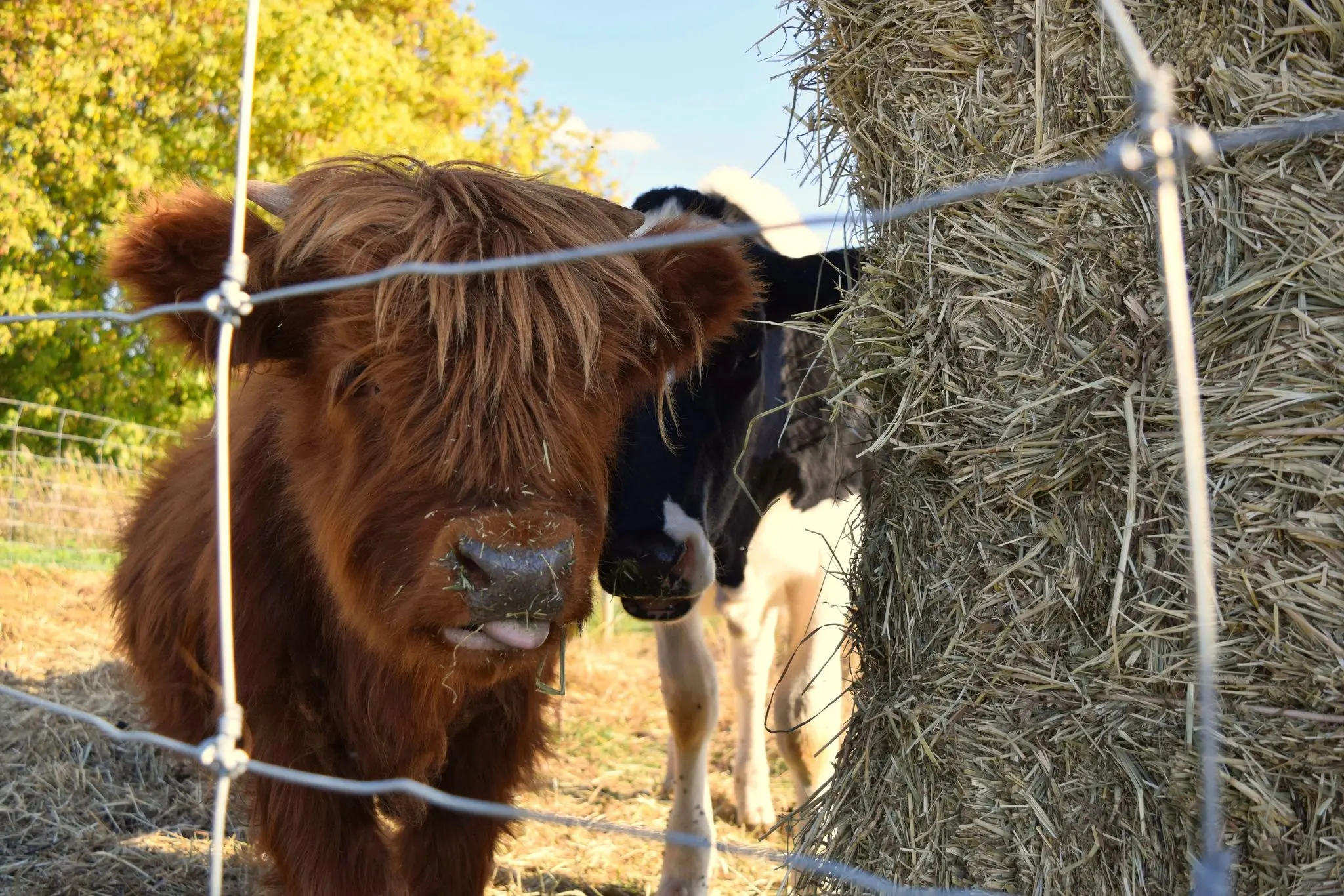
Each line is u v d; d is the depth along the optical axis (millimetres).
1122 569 2045
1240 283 1910
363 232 2475
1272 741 1889
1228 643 1937
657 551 3404
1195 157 1939
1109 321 2092
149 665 3320
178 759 4359
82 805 4445
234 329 2514
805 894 2582
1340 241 1843
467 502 2324
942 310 2299
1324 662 1845
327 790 2754
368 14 17719
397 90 15484
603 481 2637
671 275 2812
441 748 2818
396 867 2994
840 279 3475
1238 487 1932
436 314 2318
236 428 3035
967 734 2268
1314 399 1858
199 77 13203
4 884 3791
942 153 2293
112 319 1861
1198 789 1969
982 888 2242
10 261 13477
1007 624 2229
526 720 3012
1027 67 2172
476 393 2322
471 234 2453
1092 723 2117
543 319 2391
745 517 4070
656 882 4145
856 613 2676
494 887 3998
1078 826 2131
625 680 7281
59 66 12570
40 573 9312
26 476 11562
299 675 2805
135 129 12867
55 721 5242
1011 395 2215
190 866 3990
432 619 2289
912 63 2330
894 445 2441
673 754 5152
